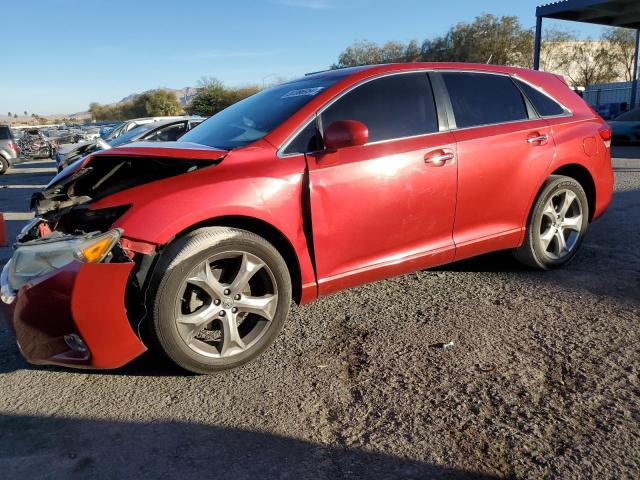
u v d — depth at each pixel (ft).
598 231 18.57
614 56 134.51
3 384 9.87
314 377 9.62
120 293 8.74
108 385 9.66
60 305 8.59
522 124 13.55
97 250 8.55
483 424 8.02
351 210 10.89
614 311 11.76
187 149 10.04
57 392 9.50
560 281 13.76
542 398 8.61
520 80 14.19
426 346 10.55
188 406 8.87
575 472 6.94
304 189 10.39
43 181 51.72
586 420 7.99
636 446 7.38
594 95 96.07
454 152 12.15
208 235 9.31
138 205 9.08
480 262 15.60
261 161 10.23
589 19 74.28
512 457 7.28
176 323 9.18
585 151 14.61
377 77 11.93
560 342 10.46
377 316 12.12
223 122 12.76
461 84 13.04
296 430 8.11
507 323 11.43
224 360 9.73
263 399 8.98
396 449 7.56
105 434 8.21
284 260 10.75
